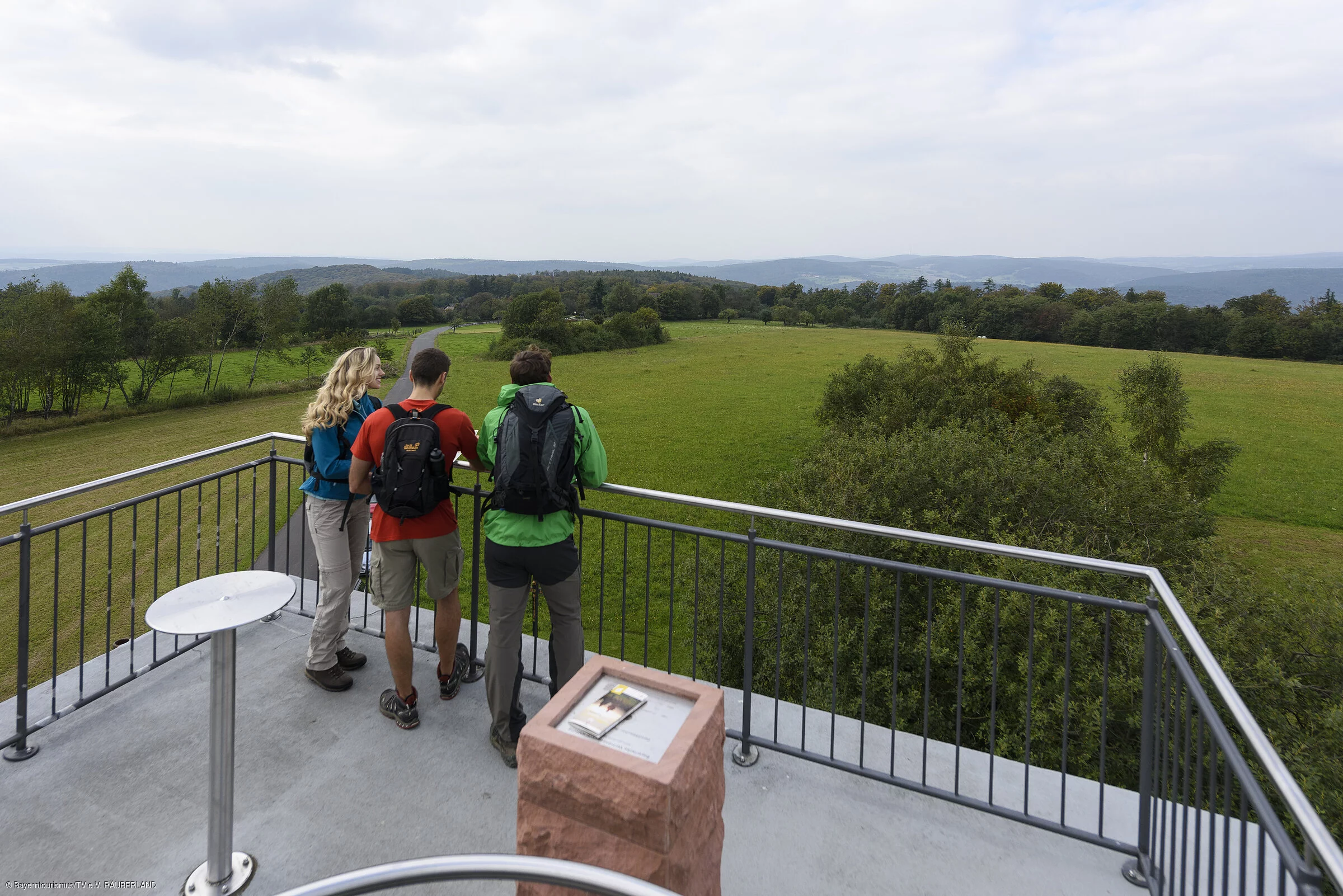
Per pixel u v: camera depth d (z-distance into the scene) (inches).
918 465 843.4
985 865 105.7
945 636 580.4
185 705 142.4
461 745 131.3
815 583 655.8
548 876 48.9
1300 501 1551.4
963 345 1531.7
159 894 97.8
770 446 1958.7
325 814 113.7
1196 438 2027.6
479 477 141.6
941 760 130.8
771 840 110.3
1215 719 78.7
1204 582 642.2
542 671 161.9
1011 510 801.6
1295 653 558.6
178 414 2287.2
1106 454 941.2
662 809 65.4
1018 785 123.8
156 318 2496.3
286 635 171.3
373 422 131.4
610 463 1811.0
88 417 2160.4
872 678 594.9
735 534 130.3
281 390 2687.0
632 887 47.1
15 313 2060.8
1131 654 519.5
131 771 122.8
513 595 125.0
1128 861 106.5
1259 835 64.6
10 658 641.6
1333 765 462.9
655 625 831.1
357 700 145.1
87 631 677.3
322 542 144.2
